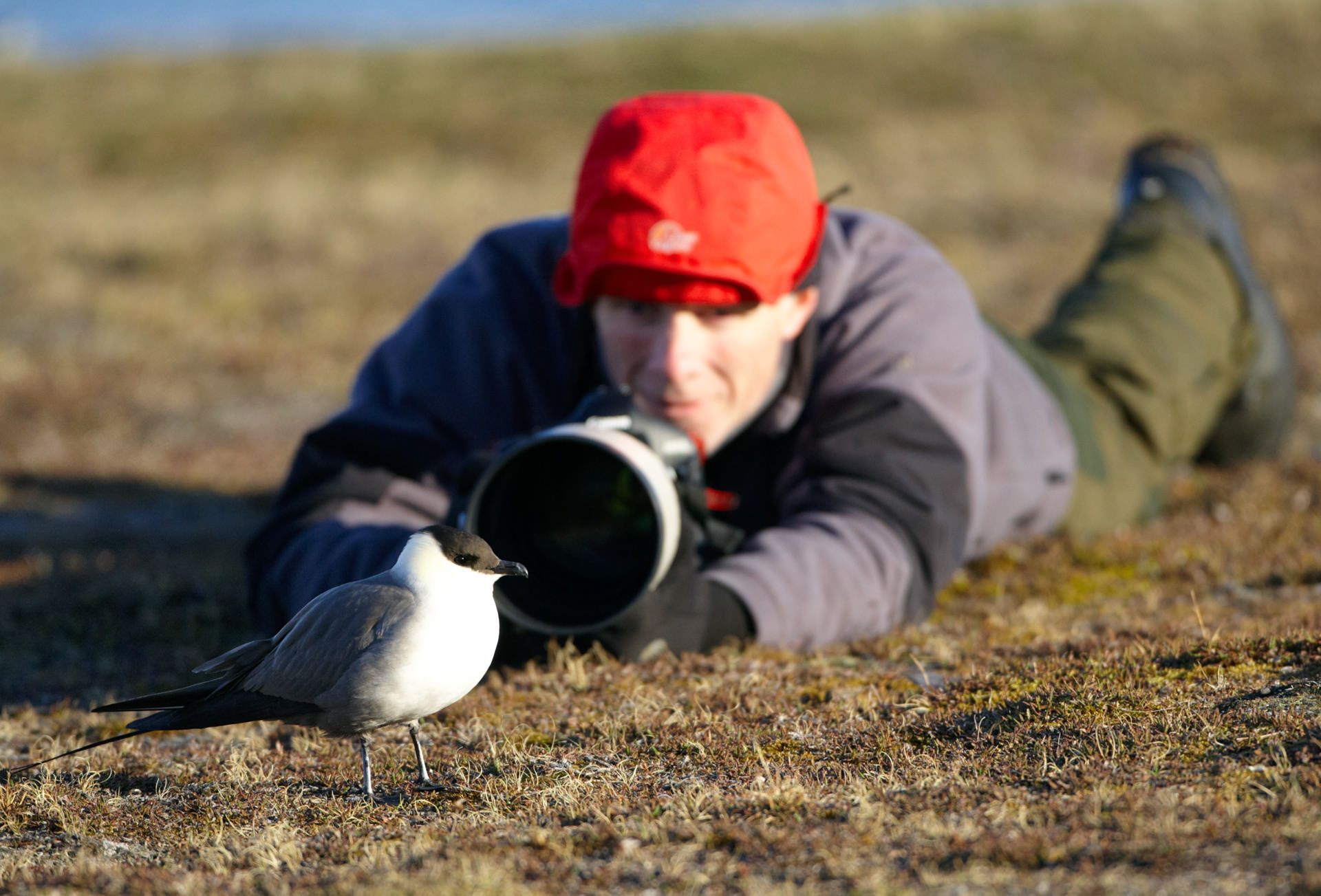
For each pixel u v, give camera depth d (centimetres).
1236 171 4909
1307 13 6850
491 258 1362
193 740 941
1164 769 695
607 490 1033
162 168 5494
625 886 582
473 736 880
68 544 1838
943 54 6731
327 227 4594
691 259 1064
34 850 702
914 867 578
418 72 6831
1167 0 7300
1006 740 781
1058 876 551
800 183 1124
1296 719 740
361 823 715
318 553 1098
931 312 1302
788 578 1067
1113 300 1892
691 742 818
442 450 1245
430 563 754
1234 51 6500
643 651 1005
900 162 5341
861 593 1099
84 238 4356
